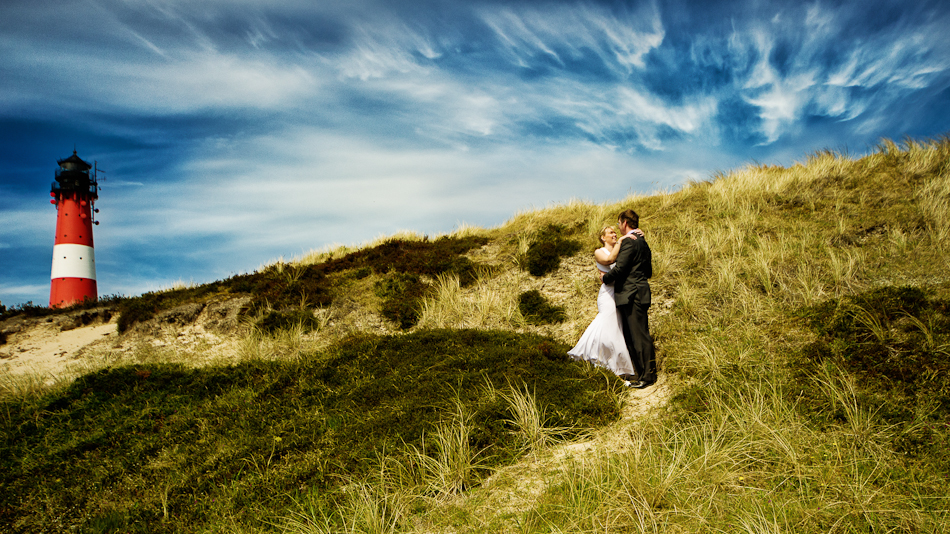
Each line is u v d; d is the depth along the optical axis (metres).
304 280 10.16
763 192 10.39
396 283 10.05
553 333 7.62
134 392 6.89
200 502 4.24
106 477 4.90
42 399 6.86
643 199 12.25
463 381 5.81
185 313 9.44
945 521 2.77
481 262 10.61
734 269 7.39
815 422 3.99
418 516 3.59
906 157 10.03
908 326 4.91
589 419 4.81
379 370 6.70
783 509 3.02
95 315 10.69
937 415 3.76
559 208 13.33
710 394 4.71
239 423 5.73
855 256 6.90
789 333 5.52
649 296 5.59
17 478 5.05
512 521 3.34
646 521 3.11
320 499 3.94
